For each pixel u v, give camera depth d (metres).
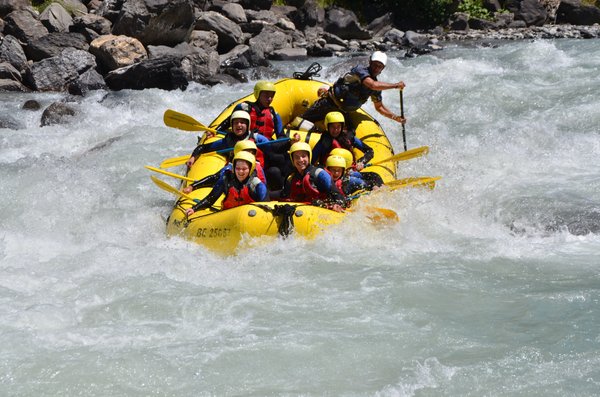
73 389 15.45
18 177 31.39
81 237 25.78
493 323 17.94
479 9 76.06
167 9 54.97
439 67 47.94
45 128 41.22
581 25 75.38
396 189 25.92
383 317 18.28
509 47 59.44
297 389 15.42
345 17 69.56
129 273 21.17
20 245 24.75
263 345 16.97
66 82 51.25
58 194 29.86
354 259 21.95
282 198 24.94
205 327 17.83
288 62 60.50
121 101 45.66
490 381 15.55
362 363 16.30
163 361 16.33
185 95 47.22
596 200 27.64
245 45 61.91
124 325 17.95
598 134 34.78
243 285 20.30
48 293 19.86
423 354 16.64
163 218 27.50
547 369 15.89
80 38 54.88
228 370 16.06
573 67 45.00
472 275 20.78
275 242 22.50
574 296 19.17
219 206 25.11
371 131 30.08
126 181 31.92
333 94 30.11
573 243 23.67
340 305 18.89
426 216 25.73
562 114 37.34
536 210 26.72
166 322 18.09
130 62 52.53
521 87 41.78
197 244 23.48
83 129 40.78
